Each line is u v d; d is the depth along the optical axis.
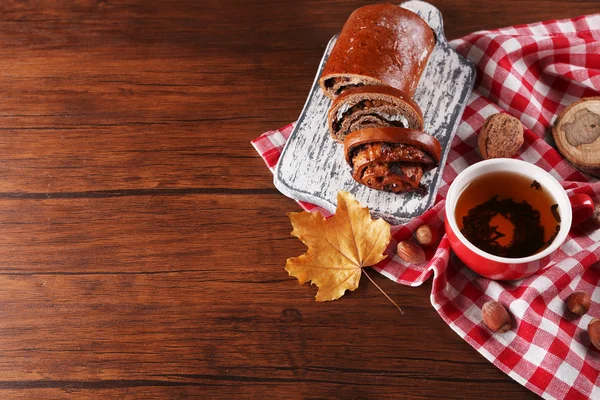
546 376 0.80
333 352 0.84
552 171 0.93
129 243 0.91
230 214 0.92
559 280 0.83
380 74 0.87
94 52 1.04
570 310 0.83
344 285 0.85
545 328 0.82
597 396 0.79
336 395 0.82
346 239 0.86
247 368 0.83
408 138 0.84
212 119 0.98
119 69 1.03
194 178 0.95
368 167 0.87
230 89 1.00
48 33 1.06
